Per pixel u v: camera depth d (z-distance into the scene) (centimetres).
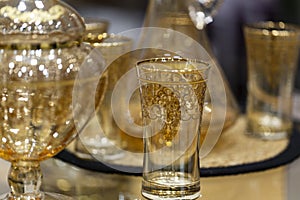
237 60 168
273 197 83
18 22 70
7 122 70
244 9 173
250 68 107
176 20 97
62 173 89
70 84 71
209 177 88
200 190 83
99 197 81
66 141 74
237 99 139
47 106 70
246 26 108
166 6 97
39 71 69
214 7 98
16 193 74
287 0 188
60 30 70
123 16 235
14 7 71
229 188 86
